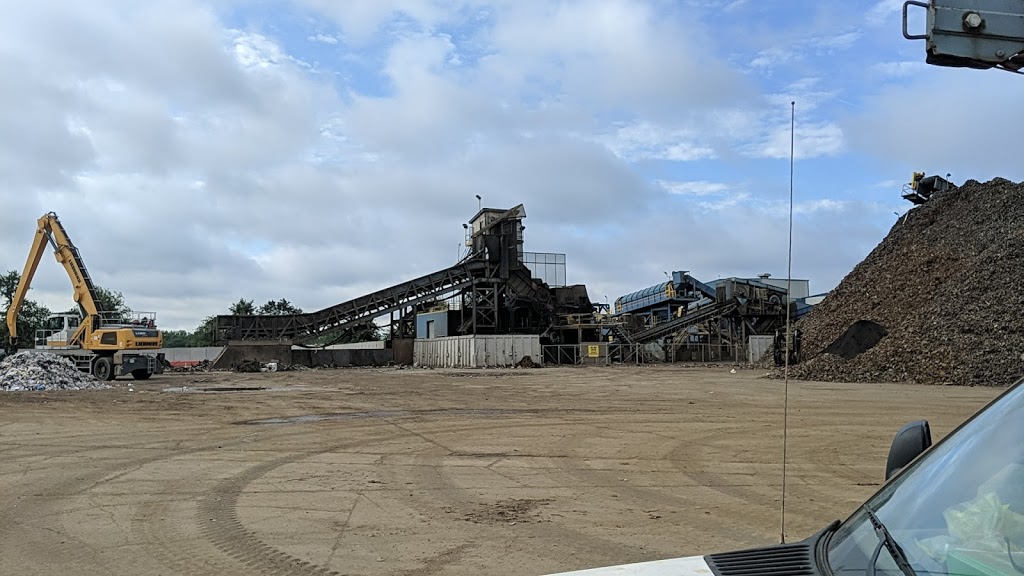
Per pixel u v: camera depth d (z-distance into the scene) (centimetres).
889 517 275
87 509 927
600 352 6525
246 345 6372
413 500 974
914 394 2623
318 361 6638
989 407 299
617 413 2089
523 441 1530
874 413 2014
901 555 246
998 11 456
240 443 1523
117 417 2059
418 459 1309
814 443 1479
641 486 1061
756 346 6031
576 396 2761
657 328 6900
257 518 877
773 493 1010
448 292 6788
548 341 6825
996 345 3109
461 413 2125
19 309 4491
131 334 4278
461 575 664
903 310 3781
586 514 892
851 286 4466
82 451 1418
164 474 1170
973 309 3359
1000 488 256
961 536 247
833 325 4141
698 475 1145
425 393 3003
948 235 4228
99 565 696
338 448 1446
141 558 718
